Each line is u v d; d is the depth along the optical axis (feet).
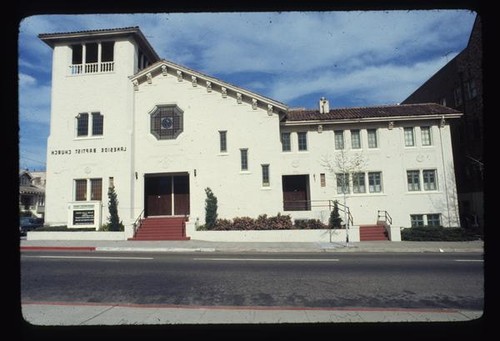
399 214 73.26
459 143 81.20
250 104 72.90
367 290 24.82
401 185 74.02
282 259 40.52
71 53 75.10
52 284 26.86
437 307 20.43
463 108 77.82
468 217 73.20
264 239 61.98
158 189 74.84
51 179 71.92
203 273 31.09
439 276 29.89
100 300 22.21
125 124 71.92
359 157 74.84
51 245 55.77
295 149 75.82
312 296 23.11
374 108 82.38
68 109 73.36
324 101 80.33
